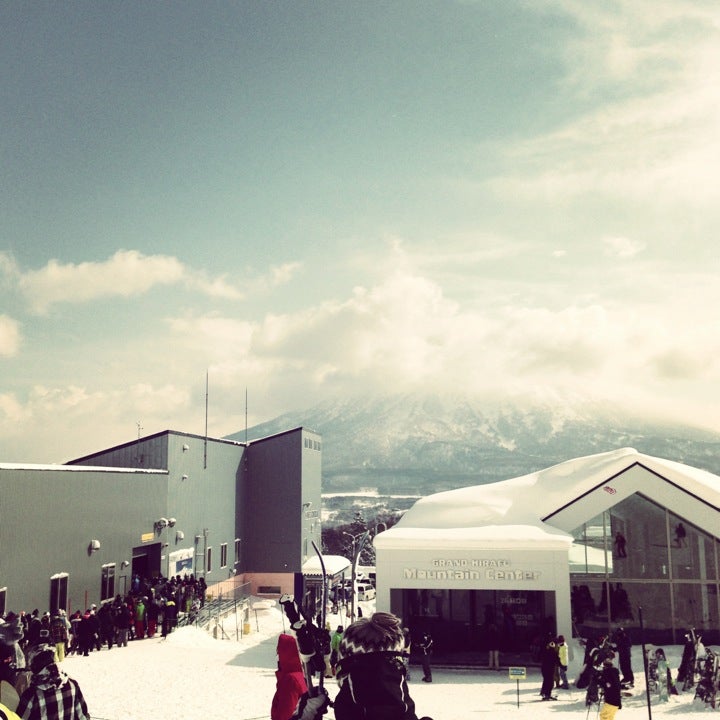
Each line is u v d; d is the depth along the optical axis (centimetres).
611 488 3972
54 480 3641
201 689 2342
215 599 5075
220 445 6297
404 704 333
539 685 2998
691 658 2825
